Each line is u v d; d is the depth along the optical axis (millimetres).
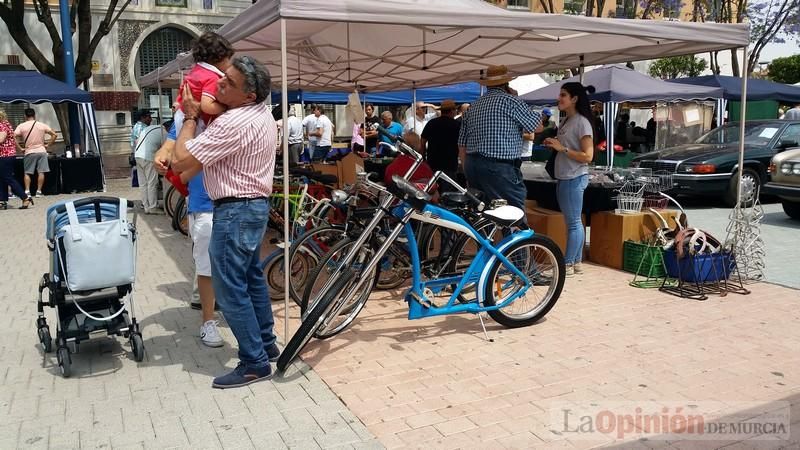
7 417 3527
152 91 22906
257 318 4180
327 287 4332
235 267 3748
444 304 4832
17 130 12898
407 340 4672
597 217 6867
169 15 22734
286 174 4352
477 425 3412
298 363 4258
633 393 3779
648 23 5438
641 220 6625
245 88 3586
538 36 6988
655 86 13602
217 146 3535
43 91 13227
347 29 7367
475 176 5629
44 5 16219
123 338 4746
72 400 3738
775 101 17078
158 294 5996
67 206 3912
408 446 3203
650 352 4406
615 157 14891
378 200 5156
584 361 4262
